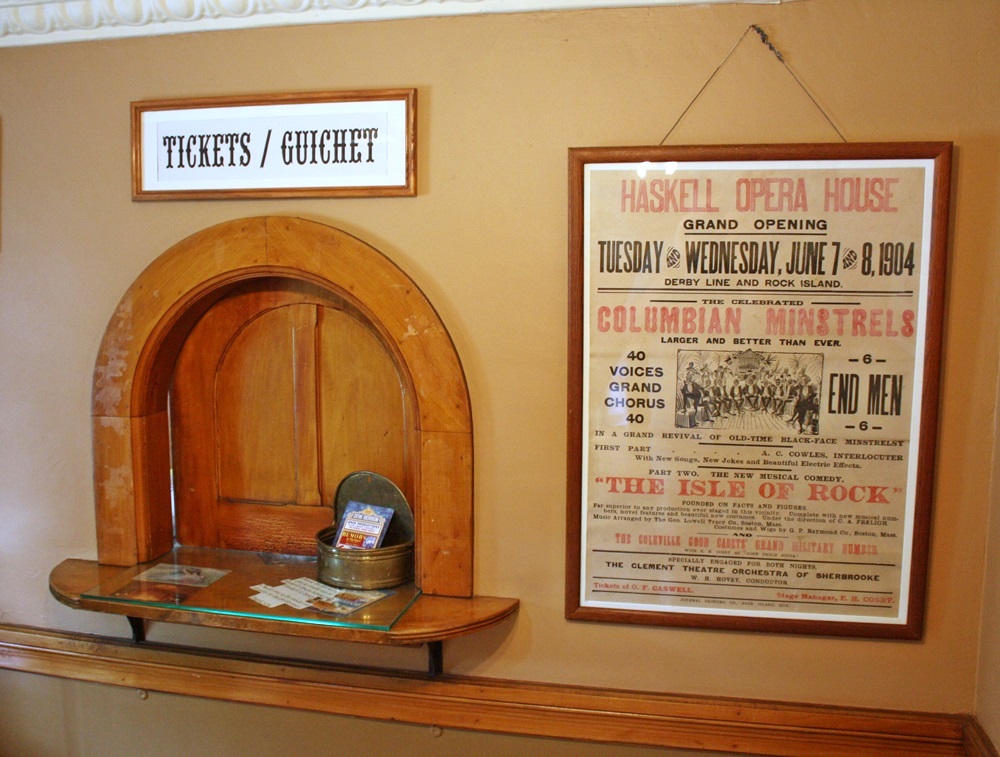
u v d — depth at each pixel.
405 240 1.53
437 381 1.52
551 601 1.56
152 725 1.75
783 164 1.40
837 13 1.38
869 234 1.39
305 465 1.75
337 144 1.53
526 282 1.50
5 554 1.79
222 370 1.76
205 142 1.58
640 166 1.43
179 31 1.57
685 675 1.53
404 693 1.61
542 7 1.44
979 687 1.44
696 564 1.49
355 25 1.51
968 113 1.37
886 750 1.46
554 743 1.57
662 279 1.45
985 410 1.41
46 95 1.65
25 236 1.70
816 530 1.46
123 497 1.69
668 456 1.48
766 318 1.43
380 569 1.58
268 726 1.69
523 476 1.54
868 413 1.42
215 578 1.63
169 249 1.61
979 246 1.38
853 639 1.47
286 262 1.55
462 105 1.49
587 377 1.48
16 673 1.81
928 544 1.43
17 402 1.74
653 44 1.43
